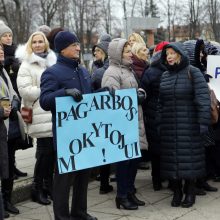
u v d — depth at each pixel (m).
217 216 4.74
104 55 6.19
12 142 4.89
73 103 4.10
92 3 36.81
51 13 32.69
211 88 5.75
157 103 5.36
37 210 5.04
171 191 5.73
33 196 5.32
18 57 5.33
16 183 5.41
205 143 5.54
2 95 4.45
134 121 4.54
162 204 5.18
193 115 4.97
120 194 5.02
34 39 5.15
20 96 5.28
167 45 5.01
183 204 5.05
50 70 4.14
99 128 4.30
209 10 33.56
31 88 4.97
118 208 5.05
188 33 35.06
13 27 28.91
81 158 4.19
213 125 5.74
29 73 5.05
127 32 10.98
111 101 4.37
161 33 17.56
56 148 4.12
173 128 4.98
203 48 5.83
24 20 32.25
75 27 36.88
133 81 4.98
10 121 4.88
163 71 5.34
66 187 4.21
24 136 4.80
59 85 4.13
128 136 4.50
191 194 5.10
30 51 5.14
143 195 5.57
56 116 4.03
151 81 5.35
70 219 4.31
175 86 4.95
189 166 4.93
